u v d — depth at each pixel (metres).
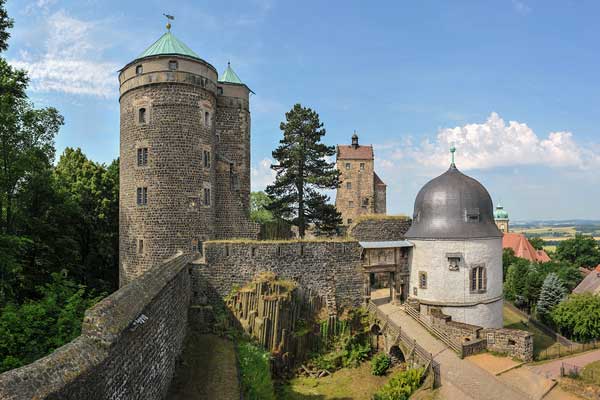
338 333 33.38
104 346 11.50
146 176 34.53
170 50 35.97
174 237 34.41
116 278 51.56
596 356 31.08
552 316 49.03
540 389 23.53
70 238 42.31
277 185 43.16
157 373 17.73
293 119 42.59
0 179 30.09
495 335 28.28
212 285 32.62
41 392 8.43
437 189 36.22
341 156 81.56
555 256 98.19
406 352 29.17
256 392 22.55
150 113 34.56
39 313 18.70
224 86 43.03
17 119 29.69
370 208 81.56
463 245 34.19
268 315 30.08
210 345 27.12
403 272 36.81
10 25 28.27
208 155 36.75
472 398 22.62
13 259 27.28
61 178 47.31
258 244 33.31
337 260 34.84
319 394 27.28
